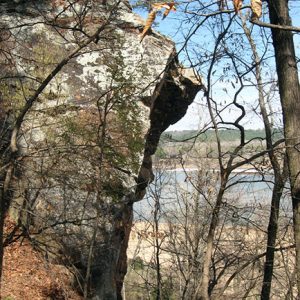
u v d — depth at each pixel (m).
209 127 6.38
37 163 7.48
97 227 7.24
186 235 10.45
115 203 8.09
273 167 6.95
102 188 8.05
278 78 5.65
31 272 7.46
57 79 9.24
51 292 7.27
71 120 8.69
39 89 4.77
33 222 7.51
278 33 5.56
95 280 7.74
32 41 9.58
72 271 7.51
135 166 8.60
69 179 7.70
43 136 8.36
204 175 9.35
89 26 9.27
